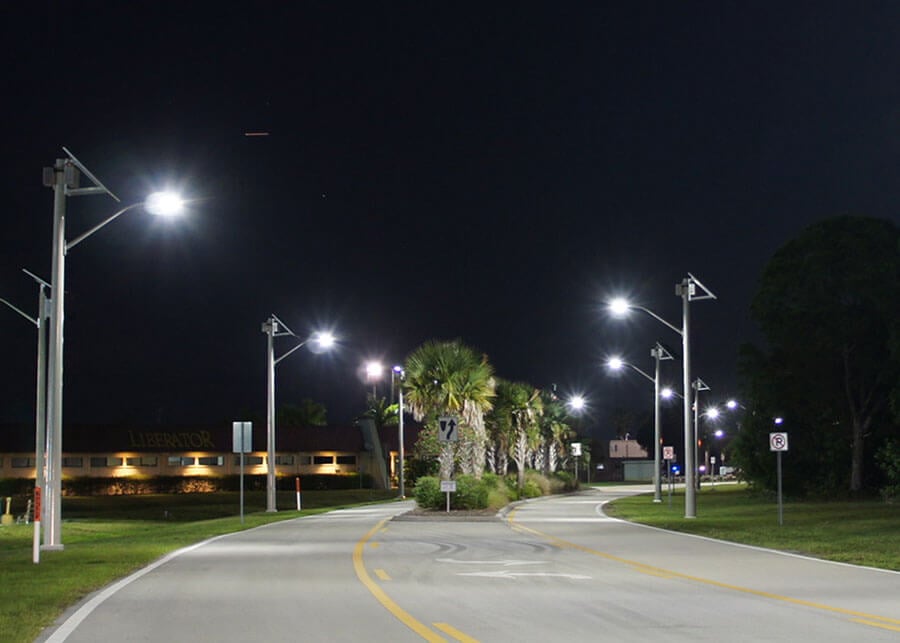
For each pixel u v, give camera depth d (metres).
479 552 25.50
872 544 27.47
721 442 148.62
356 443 93.94
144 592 17.44
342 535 32.25
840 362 59.78
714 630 13.25
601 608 15.32
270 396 49.94
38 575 19.88
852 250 56.66
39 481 34.53
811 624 13.76
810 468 61.69
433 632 13.06
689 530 33.97
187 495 78.44
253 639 12.59
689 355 41.44
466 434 49.78
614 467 163.12
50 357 26.25
